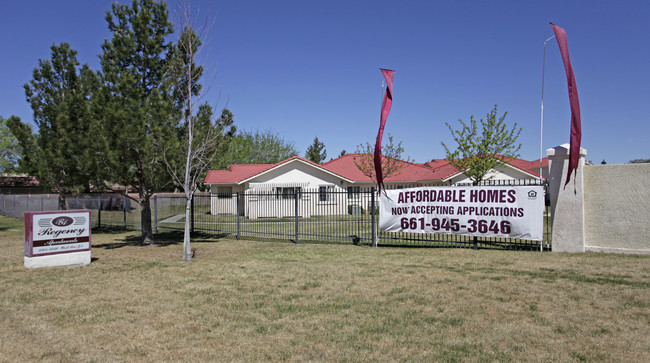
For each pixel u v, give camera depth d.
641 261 8.91
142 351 4.63
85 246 10.02
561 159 10.59
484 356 4.32
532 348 4.50
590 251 10.27
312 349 4.61
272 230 18.31
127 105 11.48
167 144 11.33
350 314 5.83
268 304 6.39
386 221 12.70
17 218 25.77
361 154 30.36
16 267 9.54
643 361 4.13
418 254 10.83
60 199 19.80
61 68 17.19
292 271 8.88
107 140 11.30
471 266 8.96
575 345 4.55
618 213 10.05
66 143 12.66
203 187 37.19
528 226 10.75
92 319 5.77
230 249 12.50
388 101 11.87
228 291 7.23
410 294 6.79
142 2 12.93
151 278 8.35
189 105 11.23
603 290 6.66
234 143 47.34
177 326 5.45
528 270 8.34
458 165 23.88
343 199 28.30
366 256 10.72
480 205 11.36
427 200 12.11
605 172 10.24
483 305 6.07
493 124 22.83
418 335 4.96
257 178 27.66
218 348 4.70
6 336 5.14
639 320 5.27
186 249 10.56
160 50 12.88
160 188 12.79
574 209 10.40
